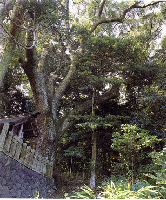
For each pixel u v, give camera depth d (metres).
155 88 9.52
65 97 11.31
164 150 4.27
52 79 10.68
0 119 5.50
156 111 8.85
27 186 5.64
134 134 6.31
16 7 7.39
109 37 9.32
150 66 9.84
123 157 6.32
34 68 9.20
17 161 5.18
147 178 5.77
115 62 9.48
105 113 10.55
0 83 6.64
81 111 9.90
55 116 9.57
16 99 11.70
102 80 8.52
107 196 3.04
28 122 6.77
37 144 8.60
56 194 7.77
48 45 9.15
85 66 9.61
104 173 9.35
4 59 6.84
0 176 4.29
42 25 7.67
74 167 10.27
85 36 9.48
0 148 4.34
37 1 7.83
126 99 10.80
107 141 9.52
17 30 7.45
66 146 10.23
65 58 10.22
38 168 6.62
